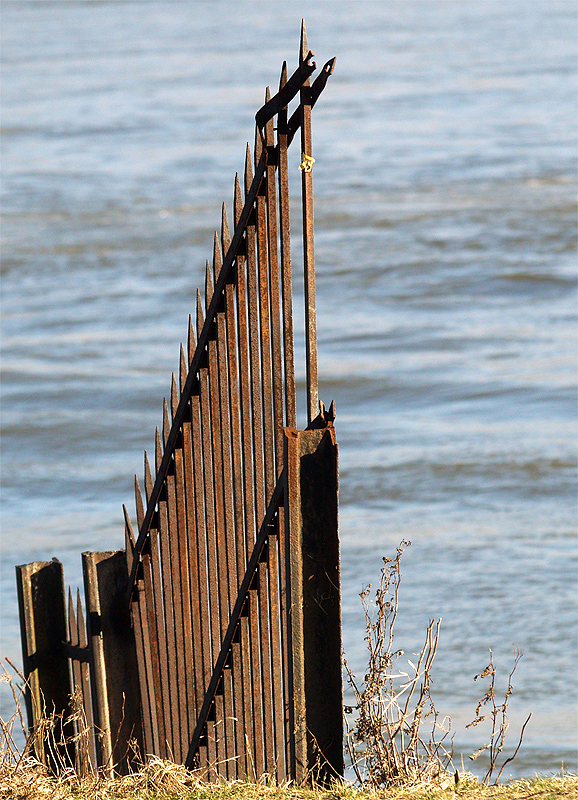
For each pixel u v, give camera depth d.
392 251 123.94
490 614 38.31
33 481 59.91
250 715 15.99
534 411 69.94
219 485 16.12
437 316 98.25
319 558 15.00
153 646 17.64
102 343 90.94
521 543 46.59
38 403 74.88
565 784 15.22
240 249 15.46
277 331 15.09
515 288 107.69
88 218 149.25
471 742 28.02
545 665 33.81
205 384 16.28
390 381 78.06
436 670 33.59
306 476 14.83
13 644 36.78
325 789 15.20
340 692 15.20
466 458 60.12
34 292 111.06
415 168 183.75
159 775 16.05
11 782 15.88
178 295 107.81
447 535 48.12
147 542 17.70
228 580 16.11
